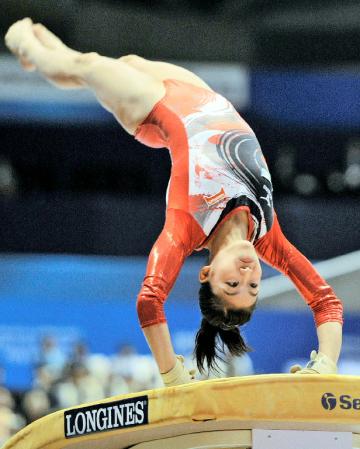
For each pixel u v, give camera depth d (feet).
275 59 67.26
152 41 64.80
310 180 65.26
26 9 62.03
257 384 15.34
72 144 71.82
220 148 21.71
